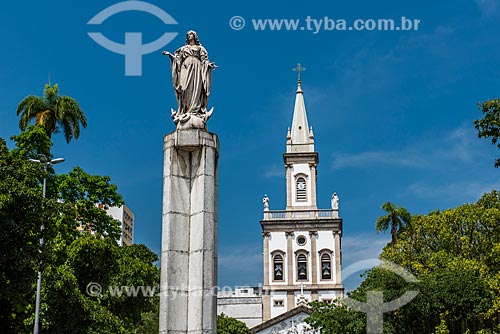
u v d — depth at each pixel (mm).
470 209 44281
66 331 26828
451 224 45031
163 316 16391
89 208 37375
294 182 83125
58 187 36719
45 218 21547
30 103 41750
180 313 16484
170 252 16812
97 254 29812
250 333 69125
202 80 18125
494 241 42719
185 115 17719
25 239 21328
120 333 28891
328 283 78438
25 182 21734
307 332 68250
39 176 22703
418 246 46312
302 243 80188
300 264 79688
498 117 23469
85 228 37688
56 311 26734
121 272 36000
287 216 81438
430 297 37469
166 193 17281
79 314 27031
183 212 17234
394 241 56625
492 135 23766
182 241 17031
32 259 21000
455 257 42438
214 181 17500
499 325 38219
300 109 87500
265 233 80688
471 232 44031
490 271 41188
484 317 40094
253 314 84062
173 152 17438
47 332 26531
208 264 16672
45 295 26422
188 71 18047
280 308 77938
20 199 20781
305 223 80438
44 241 23844
